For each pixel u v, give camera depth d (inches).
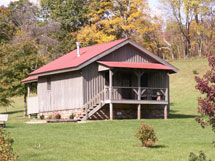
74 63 1337.4
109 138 926.4
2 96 1606.8
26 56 1680.6
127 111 1392.7
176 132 1056.8
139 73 1330.0
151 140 810.2
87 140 885.8
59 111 1427.2
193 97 2036.2
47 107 1488.7
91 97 1325.0
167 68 1369.3
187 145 848.9
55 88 1449.3
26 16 2977.4
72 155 734.5
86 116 1295.5
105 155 737.6
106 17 2571.4
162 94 1440.7
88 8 2628.0
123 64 1323.8
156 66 1371.8
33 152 753.6
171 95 2123.5
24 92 1651.1
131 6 2404.0
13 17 3122.5
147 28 2498.8
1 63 1659.7
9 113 1913.1
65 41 2583.7
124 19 2431.1
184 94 2106.3
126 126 1136.2
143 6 2425.0
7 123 1252.5
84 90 1314.0
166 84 1451.8
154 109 1453.0
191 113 1652.3
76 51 1614.2
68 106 1382.9
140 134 810.8
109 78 1314.0
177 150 794.2
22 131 1026.1
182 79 2321.6
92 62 1321.4
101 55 1325.0
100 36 2375.7
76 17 2630.4
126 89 1407.5
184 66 2508.6
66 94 1392.7
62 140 876.6
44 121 1306.6
